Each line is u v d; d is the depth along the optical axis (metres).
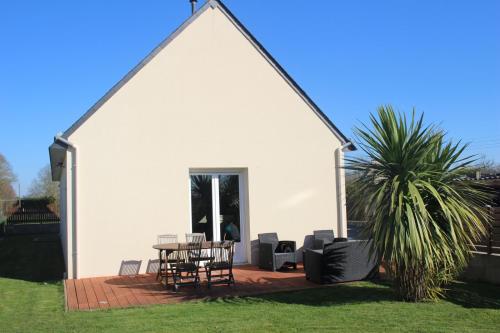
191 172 11.52
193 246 8.84
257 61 12.10
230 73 11.79
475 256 9.46
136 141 10.77
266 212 11.95
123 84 10.73
